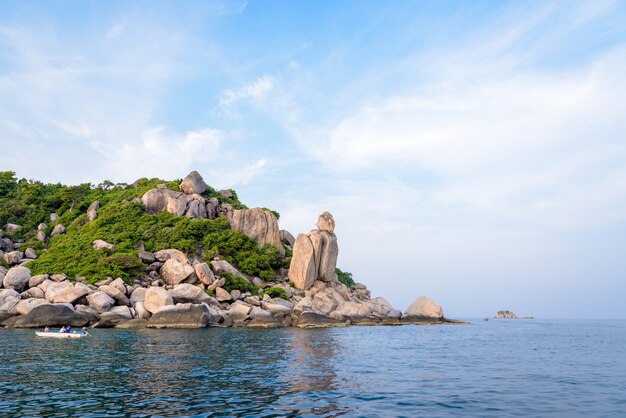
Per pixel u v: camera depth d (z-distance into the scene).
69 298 44.44
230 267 60.16
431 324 65.12
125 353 23.88
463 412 12.20
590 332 58.84
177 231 65.06
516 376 18.67
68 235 65.62
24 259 57.50
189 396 13.66
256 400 13.24
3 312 41.97
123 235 62.00
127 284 50.91
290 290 60.88
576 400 13.91
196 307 43.41
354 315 58.62
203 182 80.56
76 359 21.50
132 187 86.94
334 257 67.69
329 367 20.27
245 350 26.06
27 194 78.94
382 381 16.84
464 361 23.55
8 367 19.03
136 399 13.18
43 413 11.56
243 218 73.81
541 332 57.03
